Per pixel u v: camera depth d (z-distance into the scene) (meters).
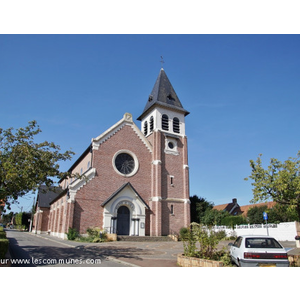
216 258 12.54
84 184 30.97
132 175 34.41
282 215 35.03
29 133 17.02
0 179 15.15
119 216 32.34
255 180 14.99
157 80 42.66
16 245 21.67
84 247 21.00
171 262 13.81
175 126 39.88
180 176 37.47
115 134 34.72
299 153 14.66
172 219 34.91
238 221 38.59
